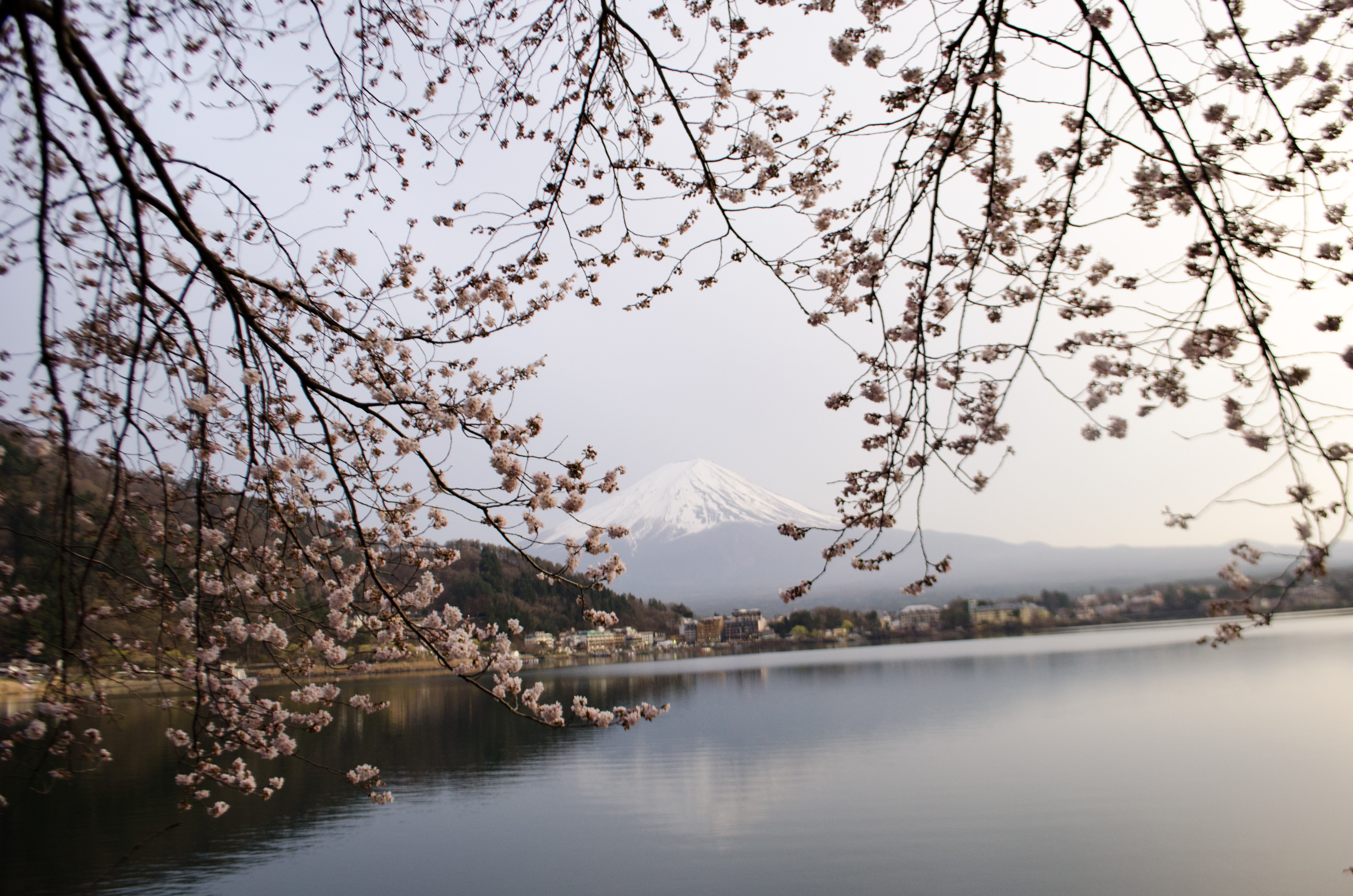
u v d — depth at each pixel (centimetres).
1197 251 453
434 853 2161
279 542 612
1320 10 430
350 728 4691
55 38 447
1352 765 2812
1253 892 1728
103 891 1825
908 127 475
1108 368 525
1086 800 2530
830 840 2231
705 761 3556
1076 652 10169
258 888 1867
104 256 541
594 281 722
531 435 598
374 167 665
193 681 602
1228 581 412
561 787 3017
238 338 538
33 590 583
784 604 527
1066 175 504
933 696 5875
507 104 622
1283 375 385
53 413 557
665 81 523
